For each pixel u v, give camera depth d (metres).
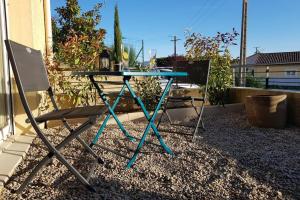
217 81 5.38
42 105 3.85
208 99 5.35
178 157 2.67
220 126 4.03
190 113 4.57
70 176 2.26
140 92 4.75
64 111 2.30
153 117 2.68
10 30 3.32
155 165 2.49
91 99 4.45
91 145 2.88
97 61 5.04
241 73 5.79
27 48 2.32
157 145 3.00
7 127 3.09
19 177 2.24
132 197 1.95
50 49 4.79
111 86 4.81
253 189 2.02
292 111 4.05
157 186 2.11
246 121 4.26
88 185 2.00
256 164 2.49
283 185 2.10
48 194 1.98
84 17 9.37
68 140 2.02
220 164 2.50
